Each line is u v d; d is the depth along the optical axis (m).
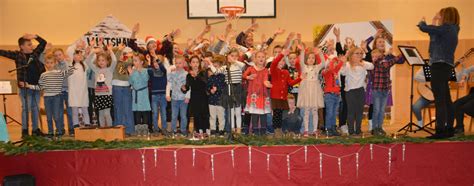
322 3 6.66
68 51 5.52
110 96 4.70
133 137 4.39
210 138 4.04
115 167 3.79
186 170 3.79
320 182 3.81
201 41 5.49
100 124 4.73
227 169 3.79
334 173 3.81
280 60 4.43
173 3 6.58
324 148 3.80
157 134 4.57
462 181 3.81
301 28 6.67
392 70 5.69
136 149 3.78
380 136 4.00
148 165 3.78
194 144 3.87
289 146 3.79
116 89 4.60
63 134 4.76
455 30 3.79
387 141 3.80
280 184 3.81
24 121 4.70
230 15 5.83
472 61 6.48
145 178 3.79
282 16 6.64
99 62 4.63
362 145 3.80
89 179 3.79
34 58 4.74
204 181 3.79
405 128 4.93
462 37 6.71
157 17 6.60
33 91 4.74
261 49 4.81
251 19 6.61
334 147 3.80
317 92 4.33
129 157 3.78
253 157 3.79
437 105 3.85
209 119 4.45
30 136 4.01
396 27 6.71
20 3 6.52
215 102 4.41
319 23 6.68
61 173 3.76
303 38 6.69
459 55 6.61
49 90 4.62
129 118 4.63
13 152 3.65
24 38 4.73
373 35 5.36
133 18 6.60
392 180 3.82
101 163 3.78
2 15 6.52
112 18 5.91
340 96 4.74
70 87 4.73
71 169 3.77
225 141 3.91
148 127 4.68
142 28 6.61
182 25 6.61
